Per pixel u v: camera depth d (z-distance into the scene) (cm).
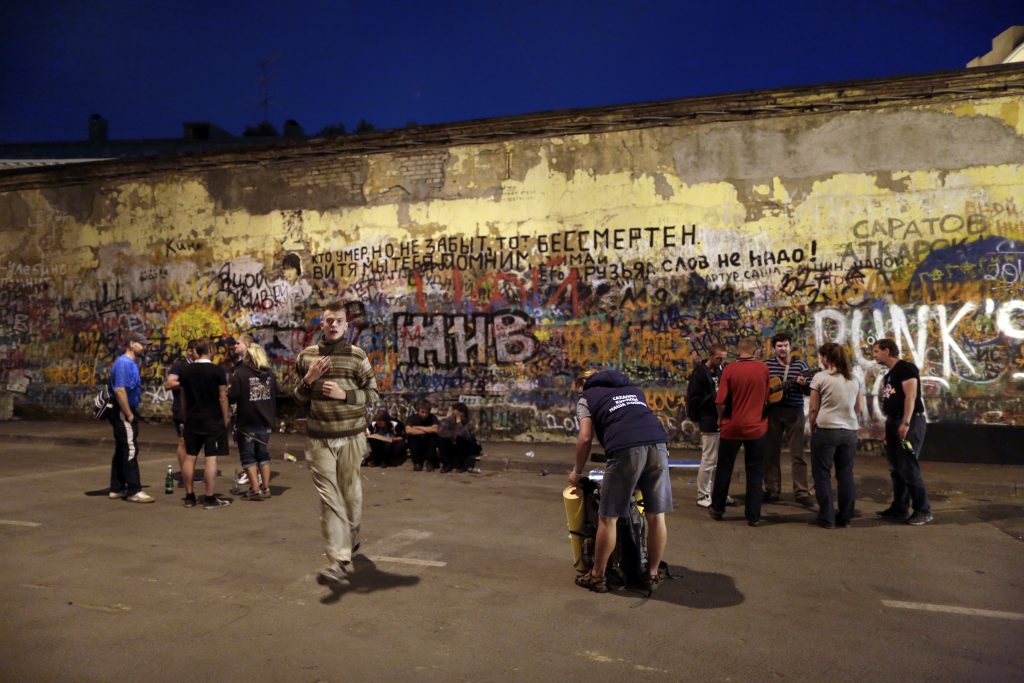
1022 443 1009
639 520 540
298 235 1423
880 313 1105
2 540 664
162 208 1527
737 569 585
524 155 1277
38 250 1619
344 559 537
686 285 1188
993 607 500
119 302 1559
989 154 1069
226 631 450
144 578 554
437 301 1323
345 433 559
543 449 1181
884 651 425
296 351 1419
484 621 469
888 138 1105
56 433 1403
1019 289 1052
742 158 1167
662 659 413
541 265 1263
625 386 549
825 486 720
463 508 808
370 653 419
